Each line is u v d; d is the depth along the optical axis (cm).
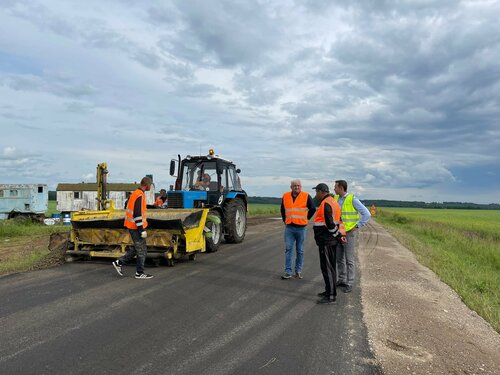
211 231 1105
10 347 420
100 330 474
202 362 395
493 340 500
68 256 932
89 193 3078
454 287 793
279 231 1817
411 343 468
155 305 581
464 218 4616
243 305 594
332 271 620
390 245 1449
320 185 646
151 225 878
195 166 1252
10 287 671
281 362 401
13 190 2509
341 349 439
